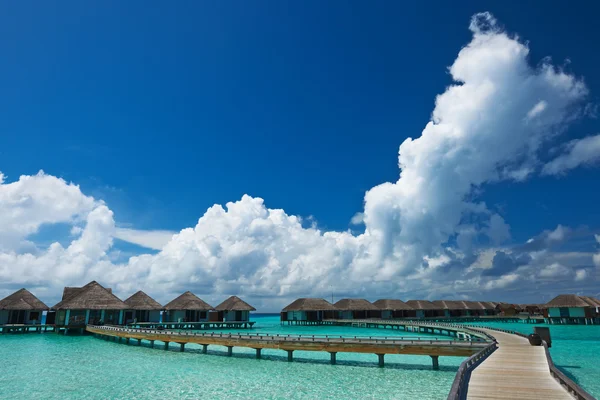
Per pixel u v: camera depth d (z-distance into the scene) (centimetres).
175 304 6562
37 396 1905
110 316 5338
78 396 1903
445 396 1891
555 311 8000
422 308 9125
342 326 7694
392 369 2573
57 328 5219
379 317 8662
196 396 1906
